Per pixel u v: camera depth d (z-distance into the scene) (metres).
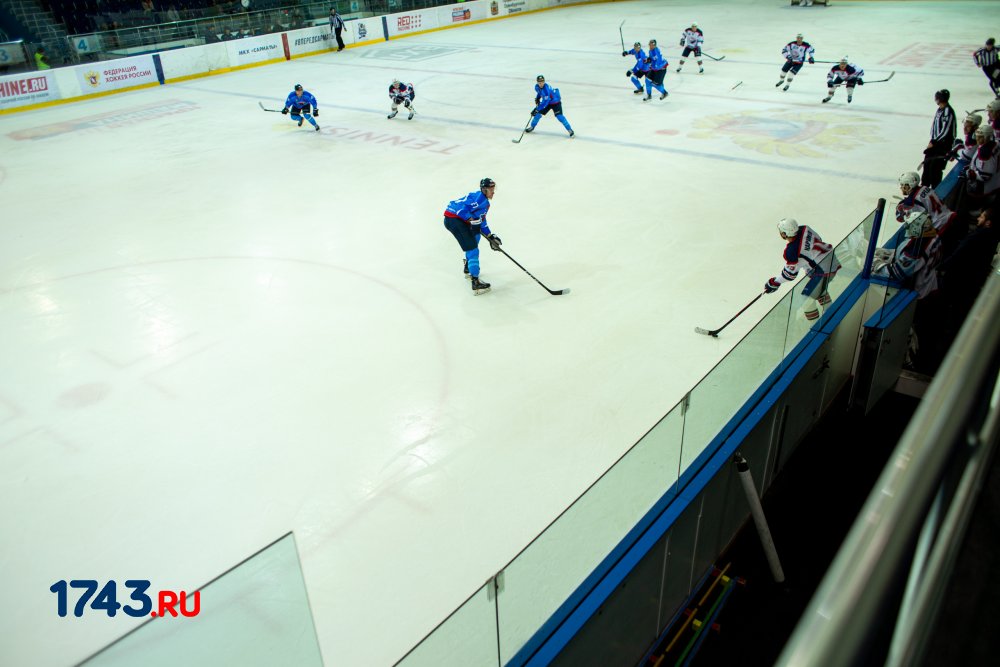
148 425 5.46
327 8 22.59
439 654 2.56
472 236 6.91
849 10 26.02
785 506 5.26
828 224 8.55
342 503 4.63
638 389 5.62
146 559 4.29
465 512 4.51
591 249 8.10
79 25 22.22
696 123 13.09
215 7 23.84
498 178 10.62
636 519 3.70
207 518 4.57
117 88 18.20
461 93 16.25
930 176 9.32
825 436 5.90
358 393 5.72
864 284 6.07
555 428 5.23
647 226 8.66
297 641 2.73
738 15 25.88
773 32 22.14
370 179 10.86
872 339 5.69
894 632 0.53
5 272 8.22
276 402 5.66
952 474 0.57
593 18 26.94
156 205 10.17
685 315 6.64
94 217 9.81
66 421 5.55
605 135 12.59
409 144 12.59
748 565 4.83
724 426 4.41
